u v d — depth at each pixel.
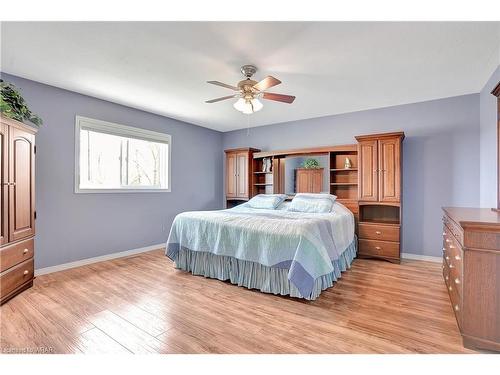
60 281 2.97
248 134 5.64
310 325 2.04
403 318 2.15
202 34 2.17
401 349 1.73
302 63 2.66
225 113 4.53
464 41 2.25
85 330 1.96
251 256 2.71
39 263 3.18
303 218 3.04
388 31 2.11
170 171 4.82
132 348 1.75
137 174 4.45
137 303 2.42
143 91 3.47
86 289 2.74
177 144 4.97
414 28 2.07
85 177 3.74
